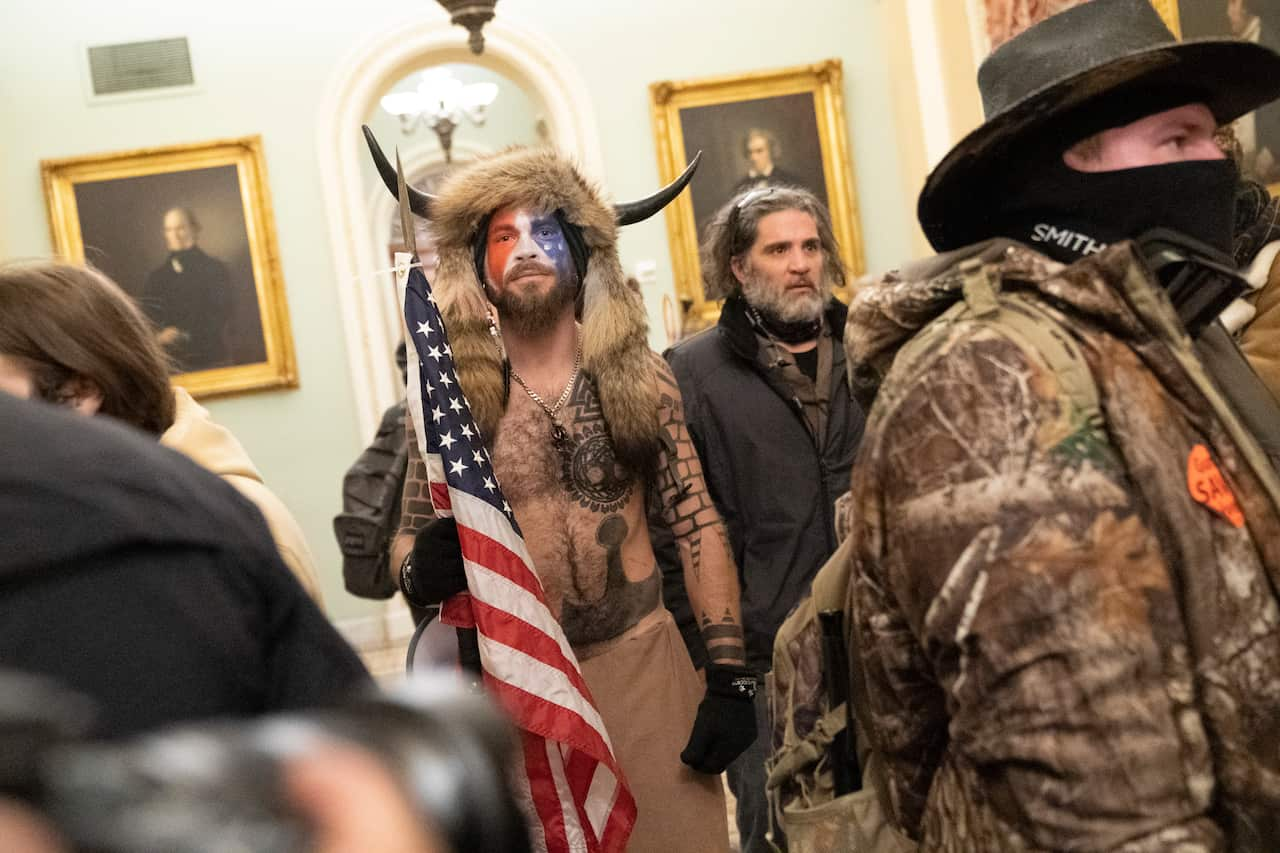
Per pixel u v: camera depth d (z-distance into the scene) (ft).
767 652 10.92
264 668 3.10
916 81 29.32
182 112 31.91
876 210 32.40
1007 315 4.07
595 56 32.37
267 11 32.07
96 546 2.78
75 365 5.62
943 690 4.21
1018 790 3.70
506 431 8.06
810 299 11.35
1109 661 3.61
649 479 8.32
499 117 43.83
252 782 1.27
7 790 1.17
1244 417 4.80
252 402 32.17
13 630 2.71
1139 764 3.58
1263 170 19.03
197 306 31.83
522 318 8.05
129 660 2.76
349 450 32.22
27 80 31.65
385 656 30.50
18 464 2.82
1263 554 3.94
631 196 32.50
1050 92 4.35
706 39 32.42
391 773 1.38
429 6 32.22
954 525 3.81
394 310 43.65
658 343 32.17
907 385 4.09
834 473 11.16
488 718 1.53
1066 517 3.71
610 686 8.08
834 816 4.88
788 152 32.17
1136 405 3.88
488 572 7.28
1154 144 4.56
